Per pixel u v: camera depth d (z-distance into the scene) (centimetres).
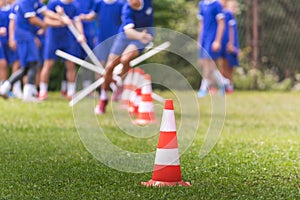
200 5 1884
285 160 796
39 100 1652
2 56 1748
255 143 955
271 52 2505
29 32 1612
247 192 612
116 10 1432
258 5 2467
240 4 2458
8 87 1631
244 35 2467
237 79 2362
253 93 2130
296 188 640
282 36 2523
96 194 592
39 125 1140
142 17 1147
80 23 1527
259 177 689
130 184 638
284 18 2528
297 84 2461
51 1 1567
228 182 658
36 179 661
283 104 1747
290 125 1245
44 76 1664
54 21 1557
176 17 2198
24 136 998
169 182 634
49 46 1634
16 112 1351
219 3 1847
